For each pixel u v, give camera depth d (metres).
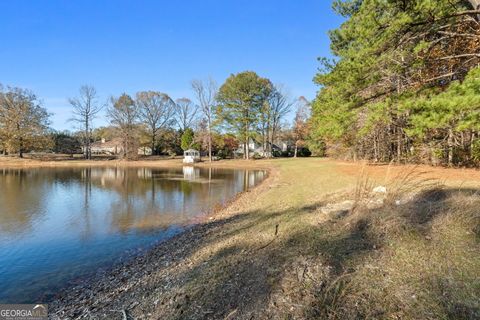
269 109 44.44
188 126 54.56
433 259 3.23
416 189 6.38
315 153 41.25
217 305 3.25
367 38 6.68
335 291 2.96
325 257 3.79
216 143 45.09
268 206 8.54
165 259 5.61
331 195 8.40
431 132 12.57
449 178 9.20
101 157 46.91
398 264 3.27
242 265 4.23
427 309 2.49
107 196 14.63
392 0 5.88
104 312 3.73
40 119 40.06
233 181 20.66
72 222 9.55
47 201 13.41
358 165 19.53
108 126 46.00
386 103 6.46
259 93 41.69
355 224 4.72
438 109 5.03
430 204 4.88
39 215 10.61
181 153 53.25
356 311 2.63
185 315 3.17
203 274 4.19
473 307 2.40
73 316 3.86
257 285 3.49
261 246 4.88
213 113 41.38
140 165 37.38
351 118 8.22
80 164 38.12
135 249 6.90
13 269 5.83
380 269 3.24
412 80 8.54
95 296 4.43
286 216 6.69
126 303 3.87
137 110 48.53
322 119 10.17
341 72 7.73
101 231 8.50
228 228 7.00
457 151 13.47
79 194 15.32
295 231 5.25
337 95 8.61
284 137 50.56
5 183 19.97
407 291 2.76
